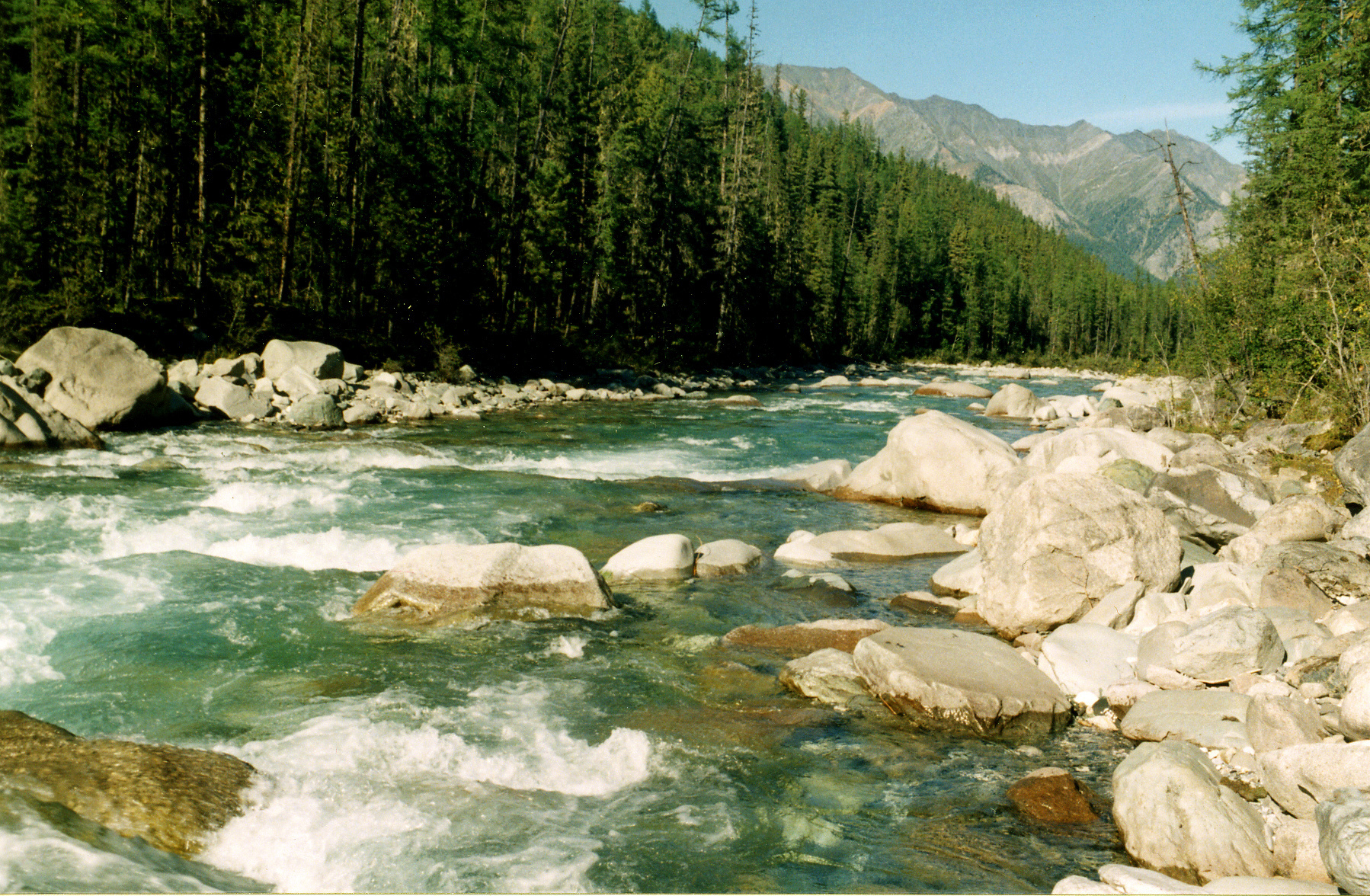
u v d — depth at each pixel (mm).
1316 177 24531
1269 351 20938
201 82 31734
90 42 31078
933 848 5180
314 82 35844
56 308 25172
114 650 7547
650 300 53125
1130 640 8164
